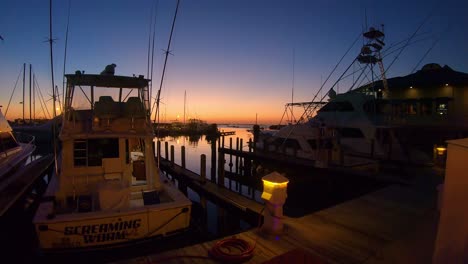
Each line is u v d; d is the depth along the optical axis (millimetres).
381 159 13977
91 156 7293
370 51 15469
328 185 12117
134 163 9312
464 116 15781
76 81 7609
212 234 8992
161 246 6422
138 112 8156
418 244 4898
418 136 16359
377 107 17516
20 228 8547
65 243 5668
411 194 8305
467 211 2684
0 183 9500
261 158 16266
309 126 15734
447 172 2885
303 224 5828
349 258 4438
